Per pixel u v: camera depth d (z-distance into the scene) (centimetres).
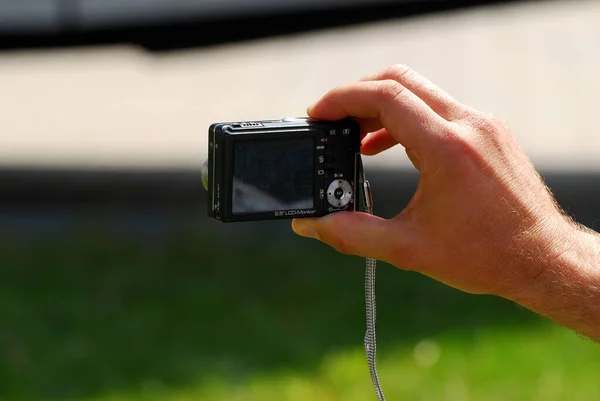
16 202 884
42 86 1315
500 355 603
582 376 580
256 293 703
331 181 253
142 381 579
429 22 794
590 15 1603
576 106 1148
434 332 636
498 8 742
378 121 263
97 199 891
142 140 1064
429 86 241
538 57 1363
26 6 700
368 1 705
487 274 232
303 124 252
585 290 229
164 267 745
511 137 236
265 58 1392
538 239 230
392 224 234
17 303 677
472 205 228
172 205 882
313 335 635
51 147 1038
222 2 701
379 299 688
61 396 562
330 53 1395
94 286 712
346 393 561
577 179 917
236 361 603
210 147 254
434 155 227
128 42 715
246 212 250
